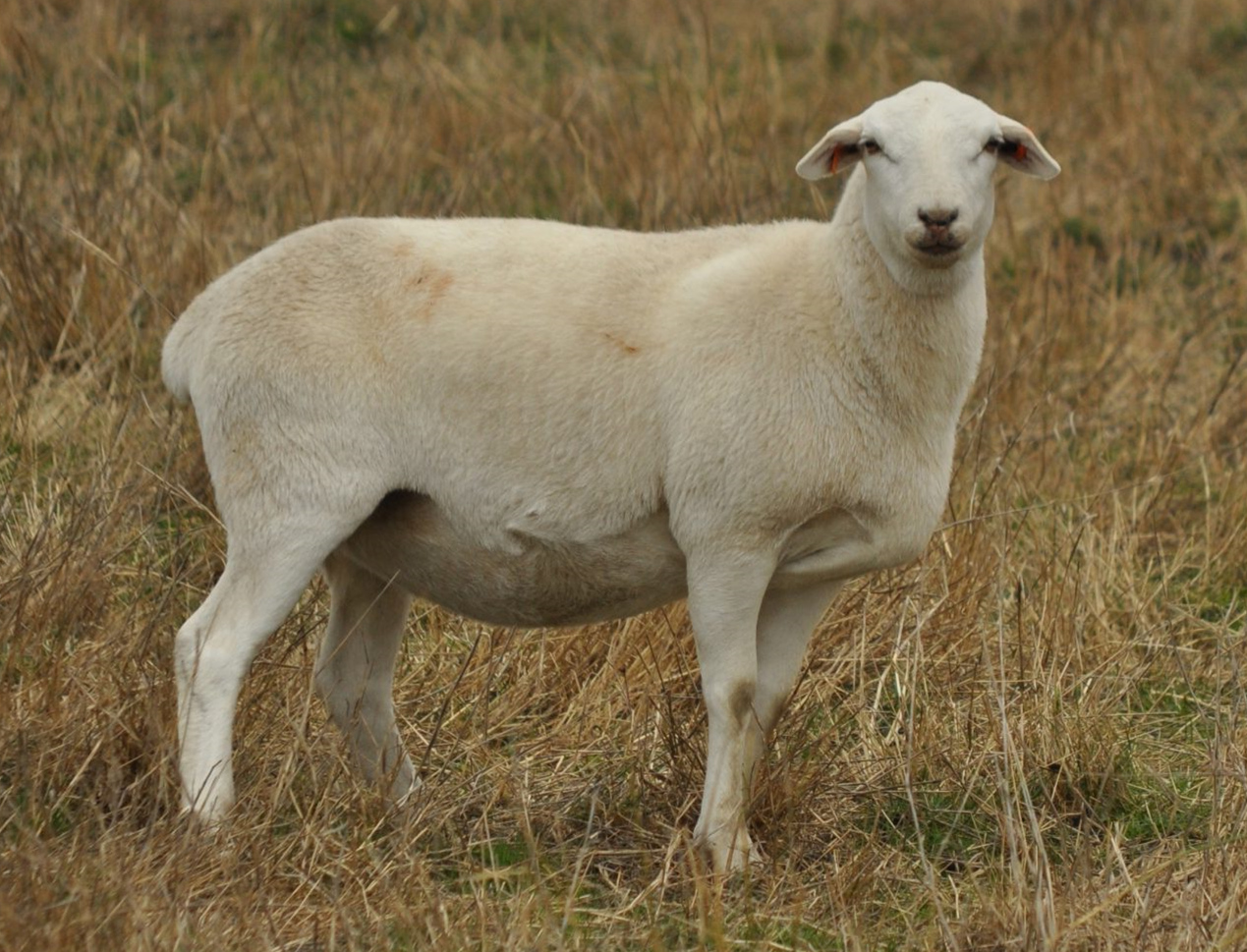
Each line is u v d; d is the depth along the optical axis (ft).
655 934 42.65
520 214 90.48
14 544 57.67
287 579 47.32
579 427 46.98
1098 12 130.31
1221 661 61.67
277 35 115.14
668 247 48.88
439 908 42.57
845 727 56.54
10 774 48.32
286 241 48.96
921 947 43.73
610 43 121.39
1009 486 70.74
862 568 48.06
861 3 133.49
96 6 106.52
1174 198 104.47
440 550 48.83
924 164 44.21
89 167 85.61
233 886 42.96
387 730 52.06
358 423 47.16
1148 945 43.78
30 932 39.04
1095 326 90.27
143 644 51.62
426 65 109.40
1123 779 54.29
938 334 46.26
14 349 73.67
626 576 48.49
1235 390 82.07
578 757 54.19
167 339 50.62
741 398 46.11
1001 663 51.52
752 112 108.17
